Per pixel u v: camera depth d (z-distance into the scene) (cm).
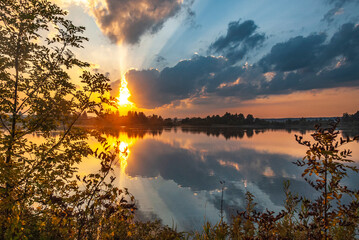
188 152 5228
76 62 394
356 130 14875
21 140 372
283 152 5047
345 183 2073
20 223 251
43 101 374
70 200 289
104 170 297
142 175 2694
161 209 1517
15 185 320
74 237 287
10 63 354
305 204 283
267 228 265
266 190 2064
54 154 367
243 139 8988
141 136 10812
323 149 241
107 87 363
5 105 355
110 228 293
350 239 270
